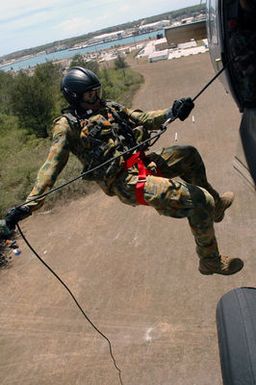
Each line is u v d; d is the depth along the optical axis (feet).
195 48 169.17
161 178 11.44
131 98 98.84
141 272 32.45
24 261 38.09
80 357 26.21
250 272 29.27
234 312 10.56
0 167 60.44
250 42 12.53
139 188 11.38
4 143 77.71
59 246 39.22
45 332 29.01
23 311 31.55
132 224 39.70
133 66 170.30
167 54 163.02
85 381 24.39
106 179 11.72
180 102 11.96
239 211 36.55
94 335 27.61
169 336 26.05
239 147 14.10
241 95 13.33
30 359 27.07
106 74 123.65
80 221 43.04
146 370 24.14
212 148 51.93
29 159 62.03
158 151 12.78
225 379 9.49
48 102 83.05
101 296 31.09
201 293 28.71
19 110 83.92
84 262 35.76
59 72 118.01
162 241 35.70
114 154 11.64
